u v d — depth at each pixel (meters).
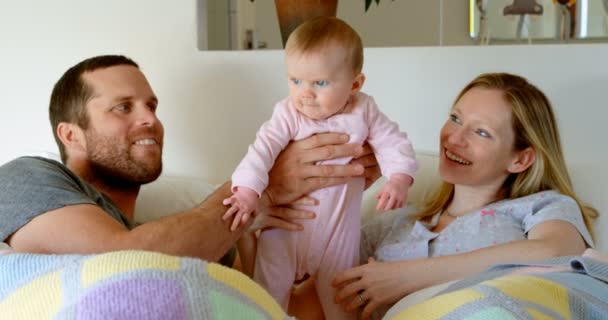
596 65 1.50
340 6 1.94
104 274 0.80
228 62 1.85
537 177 1.36
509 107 1.33
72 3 1.97
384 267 1.26
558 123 1.55
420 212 1.49
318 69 1.18
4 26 2.04
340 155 1.28
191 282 0.79
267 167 1.25
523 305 0.84
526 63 1.56
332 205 1.30
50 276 0.84
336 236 1.30
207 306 0.78
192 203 1.74
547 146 1.35
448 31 1.89
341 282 1.29
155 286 0.78
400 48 1.68
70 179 1.31
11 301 0.83
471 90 1.38
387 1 1.91
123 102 1.50
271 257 1.33
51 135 2.06
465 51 1.62
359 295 1.29
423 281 1.23
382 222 1.54
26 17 2.02
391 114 1.72
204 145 1.93
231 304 0.80
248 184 1.22
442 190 1.47
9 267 0.88
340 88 1.21
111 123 1.48
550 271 1.02
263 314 0.83
